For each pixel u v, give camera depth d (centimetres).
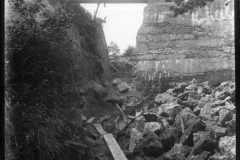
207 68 1307
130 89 1367
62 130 582
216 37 1320
